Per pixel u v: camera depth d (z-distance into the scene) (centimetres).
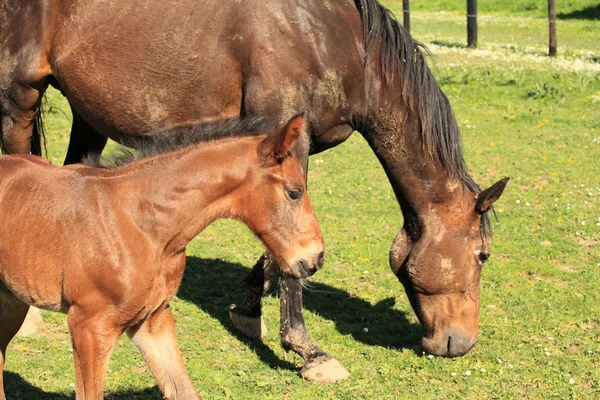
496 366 570
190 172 426
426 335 581
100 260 411
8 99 631
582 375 555
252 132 450
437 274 560
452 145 559
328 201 948
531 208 920
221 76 570
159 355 444
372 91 564
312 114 559
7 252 435
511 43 2025
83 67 598
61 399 519
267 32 553
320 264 447
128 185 423
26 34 612
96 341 415
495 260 776
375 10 562
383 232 856
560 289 705
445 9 2791
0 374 466
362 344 613
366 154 1157
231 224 894
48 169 439
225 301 693
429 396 530
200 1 571
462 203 564
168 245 427
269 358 591
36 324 621
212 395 521
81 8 595
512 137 1218
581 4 2691
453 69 1641
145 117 593
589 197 957
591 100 1421
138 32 580
